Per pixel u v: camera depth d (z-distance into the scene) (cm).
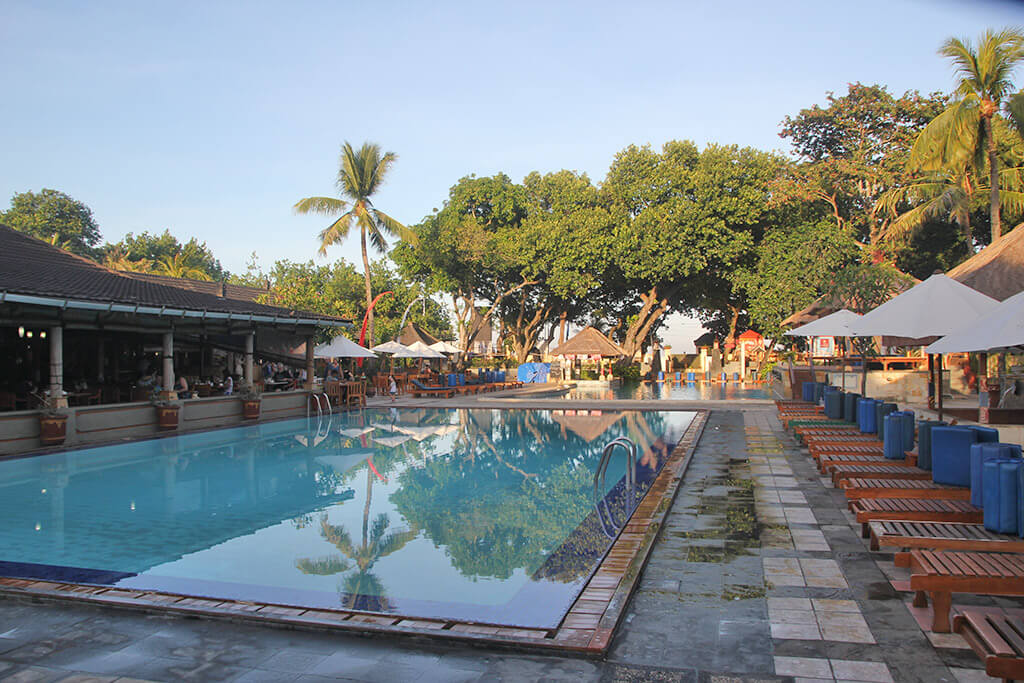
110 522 896
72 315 1552
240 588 627
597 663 430
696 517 802
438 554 734
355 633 480
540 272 4403
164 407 1750
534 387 3378
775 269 3797
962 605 518
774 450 1309
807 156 4472
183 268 5019
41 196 6000
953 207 2722
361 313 5162
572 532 817
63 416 1501
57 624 505
